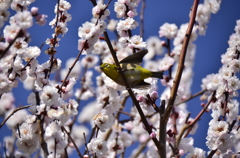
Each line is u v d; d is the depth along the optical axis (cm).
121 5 600
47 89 538
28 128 582
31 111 579
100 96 659
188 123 754
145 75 592
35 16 513
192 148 670
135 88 592
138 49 597
